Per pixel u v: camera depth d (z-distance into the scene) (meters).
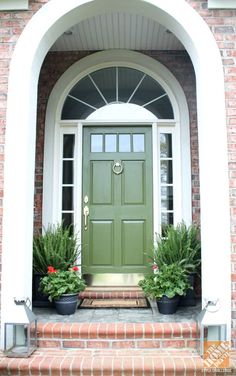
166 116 4.26
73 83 4.29
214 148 2.91
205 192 2.91
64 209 4.18
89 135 4.25
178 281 3.26
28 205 2.93
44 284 3.31
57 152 4.20
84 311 3.34
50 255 3.54
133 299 3.76
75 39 4.03
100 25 3.76
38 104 4.21
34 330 2.80
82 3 3.04
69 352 2.73
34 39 3.02
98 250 4.10
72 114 4.28
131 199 4.16
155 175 4.13
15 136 2.93
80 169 4.16
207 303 2.74
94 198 4.16
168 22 3.17
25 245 2.86
